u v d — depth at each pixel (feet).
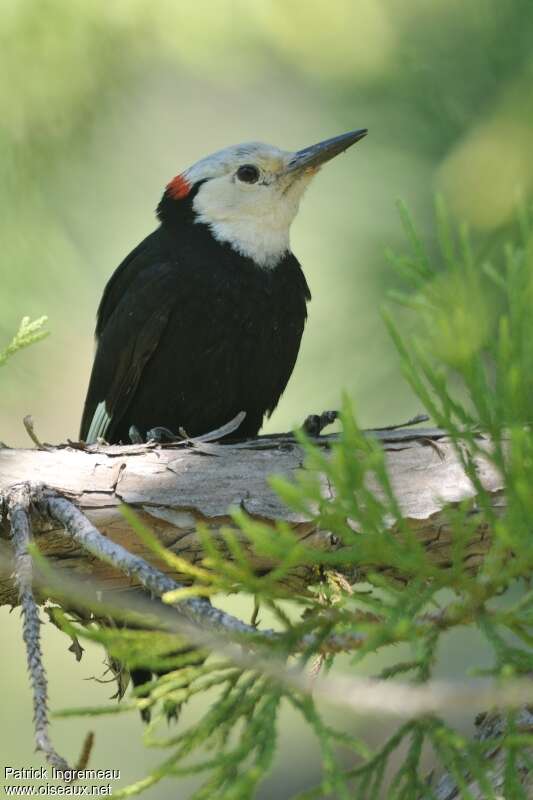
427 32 29.60
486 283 21.24
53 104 31.71
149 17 30.99
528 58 27.61
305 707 12.49
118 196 34.30
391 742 13.80
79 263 33.14
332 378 31.17
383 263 30.45
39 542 19.97
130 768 41.65
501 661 12.51
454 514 12.64
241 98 40.29
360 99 30.53
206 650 13.01
